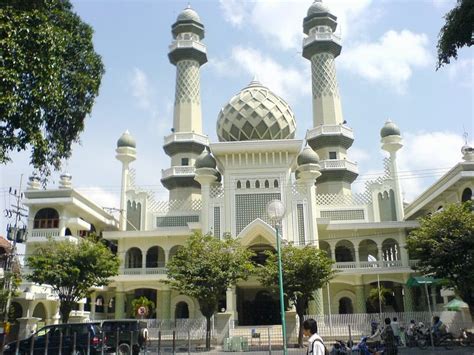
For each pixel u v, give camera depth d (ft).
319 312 139.85
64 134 63.00
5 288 120.06
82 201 161.27
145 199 181.27
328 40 197.77
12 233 132.16
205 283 115.14
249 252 122.21
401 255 160.04
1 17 48.73
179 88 203.72
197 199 186.91
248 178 154.92
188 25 208.95
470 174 130.52
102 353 74.43
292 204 151.02
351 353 71.67
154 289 171.83
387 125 178.19
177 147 193.98
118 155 182.91
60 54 54.29
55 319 144.25
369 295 167.32
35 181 160.15
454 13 55.77
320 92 196.13
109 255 127.85
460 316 126.82
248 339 123.44
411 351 90.17
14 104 48.19
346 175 184.44
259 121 163.43
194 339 124.36
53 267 118.21
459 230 107.24
